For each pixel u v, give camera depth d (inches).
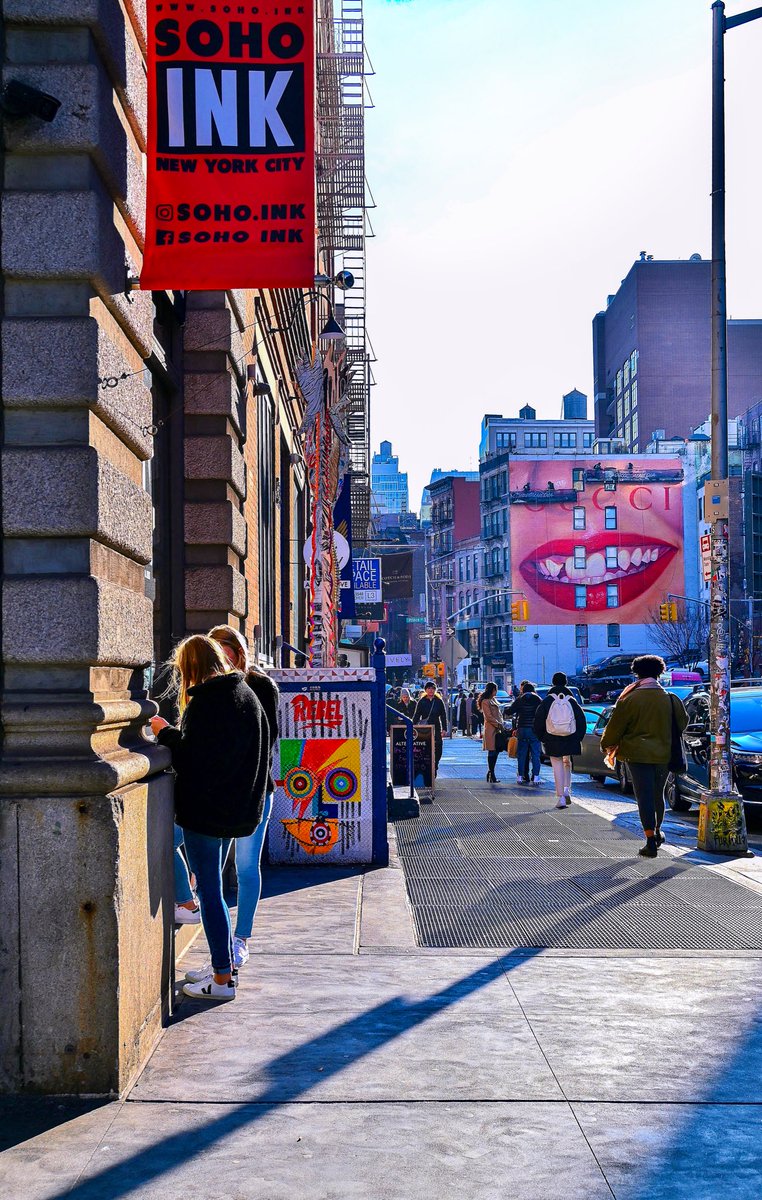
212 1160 144.4
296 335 642.8
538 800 645.3
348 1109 161.6
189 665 221.0
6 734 172.9
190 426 319.9
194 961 250.4
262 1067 179.3
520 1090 169.5
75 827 166.1
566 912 312.8
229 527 318.7
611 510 3511.3
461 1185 137.3
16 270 178.4
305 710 397.7
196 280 205.3
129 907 172.9
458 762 1039.6
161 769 203.6
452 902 328.5
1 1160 144.6
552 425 5516.7
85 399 177.0
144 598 210.2
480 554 3996.1
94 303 184.7
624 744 421.7
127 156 204.8
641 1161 144.5
